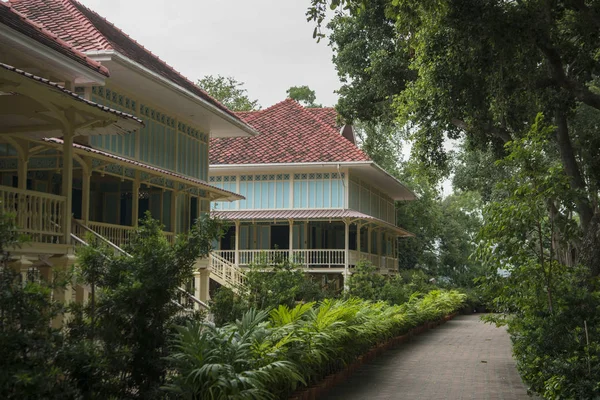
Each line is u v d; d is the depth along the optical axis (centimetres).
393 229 4338
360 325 1575
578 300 1180
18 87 1108
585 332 1132
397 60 2738
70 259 1303
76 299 1528
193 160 2589
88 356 758
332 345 1351
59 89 1157
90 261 913
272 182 3756
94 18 2336
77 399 750
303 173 3722
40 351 696
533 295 1318
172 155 2398
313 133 3853
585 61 1836
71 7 2128
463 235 5659
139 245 955
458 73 1931
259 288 1491
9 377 637
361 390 1318
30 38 1288
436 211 5475
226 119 2533
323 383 1277
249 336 1035
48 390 669
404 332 2438
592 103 1747
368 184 4131
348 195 3662
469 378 1500
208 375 891
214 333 1001
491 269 1352
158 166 2291
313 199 3697
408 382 1433
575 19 1841
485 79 1877
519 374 1526
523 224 1272
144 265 907
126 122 1385
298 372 1123
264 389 973
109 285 908
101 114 1291
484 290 1380
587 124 2720
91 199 2167
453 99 2027
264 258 1639
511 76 1752
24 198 1216
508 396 1261
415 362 1794
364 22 2789
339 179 3675
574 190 1266
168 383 910
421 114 2402
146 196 2278
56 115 1263
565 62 1869
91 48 1856
